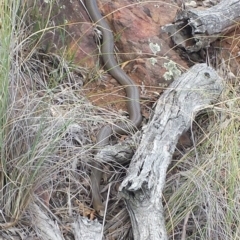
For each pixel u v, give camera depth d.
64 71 2.94
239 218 2.67
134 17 3.17
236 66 3.21
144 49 3.11
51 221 2.57
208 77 2.95
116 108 2.96
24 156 2.53
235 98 2.87
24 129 2.58
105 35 3.08
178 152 2.85
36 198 2.58
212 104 2.91
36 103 2.66
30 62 2.88
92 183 2.72
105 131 2.82
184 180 2.76
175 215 2.69
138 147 2.72
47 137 2.57
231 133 2.81
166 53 3.12
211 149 2.83
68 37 3.03
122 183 2.60
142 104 2.99
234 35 3.23
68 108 2.76
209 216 2.66
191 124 2.82
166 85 3.04
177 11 3.25
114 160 2.74
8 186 2.53
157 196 2.60
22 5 2.87
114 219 2.68
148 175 2.62
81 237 2.56
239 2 3.18
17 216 2.52
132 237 2.66
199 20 3.07
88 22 3.09
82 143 2.77
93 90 2.98
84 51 3.05
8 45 2.51
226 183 2.72
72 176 2.70
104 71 3.04
